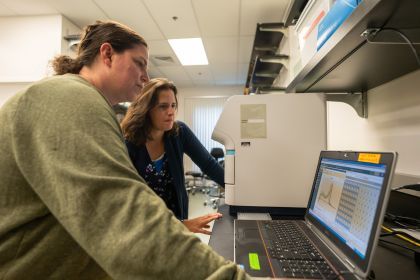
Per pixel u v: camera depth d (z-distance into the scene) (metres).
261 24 2.48
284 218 1.01
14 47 2.75
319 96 1.03
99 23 0.62
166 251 0.32
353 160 0.63
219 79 5.51
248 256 0.60
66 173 0.35
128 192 0.35
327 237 0.68
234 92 6.14
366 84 1.17
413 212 0.84
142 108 1.23
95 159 0.36
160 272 0.32
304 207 1.02
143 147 1.27
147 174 1.27
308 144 1.03
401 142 1.05
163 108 1.25
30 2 2.51
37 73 2.70
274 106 1.04
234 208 1.07
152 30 3.12
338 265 0.56
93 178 0.35
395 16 0.52
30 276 0.43
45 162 0.36
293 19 1.97
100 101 0.43
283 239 0.71
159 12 2.69
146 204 0.35
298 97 1.04
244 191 1.05
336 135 1.78
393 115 1.09
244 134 1.06
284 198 1.03
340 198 0.66
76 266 0.46
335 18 0.74
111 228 0.33
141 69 0.62
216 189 5.30
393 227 0.81
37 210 0.42
